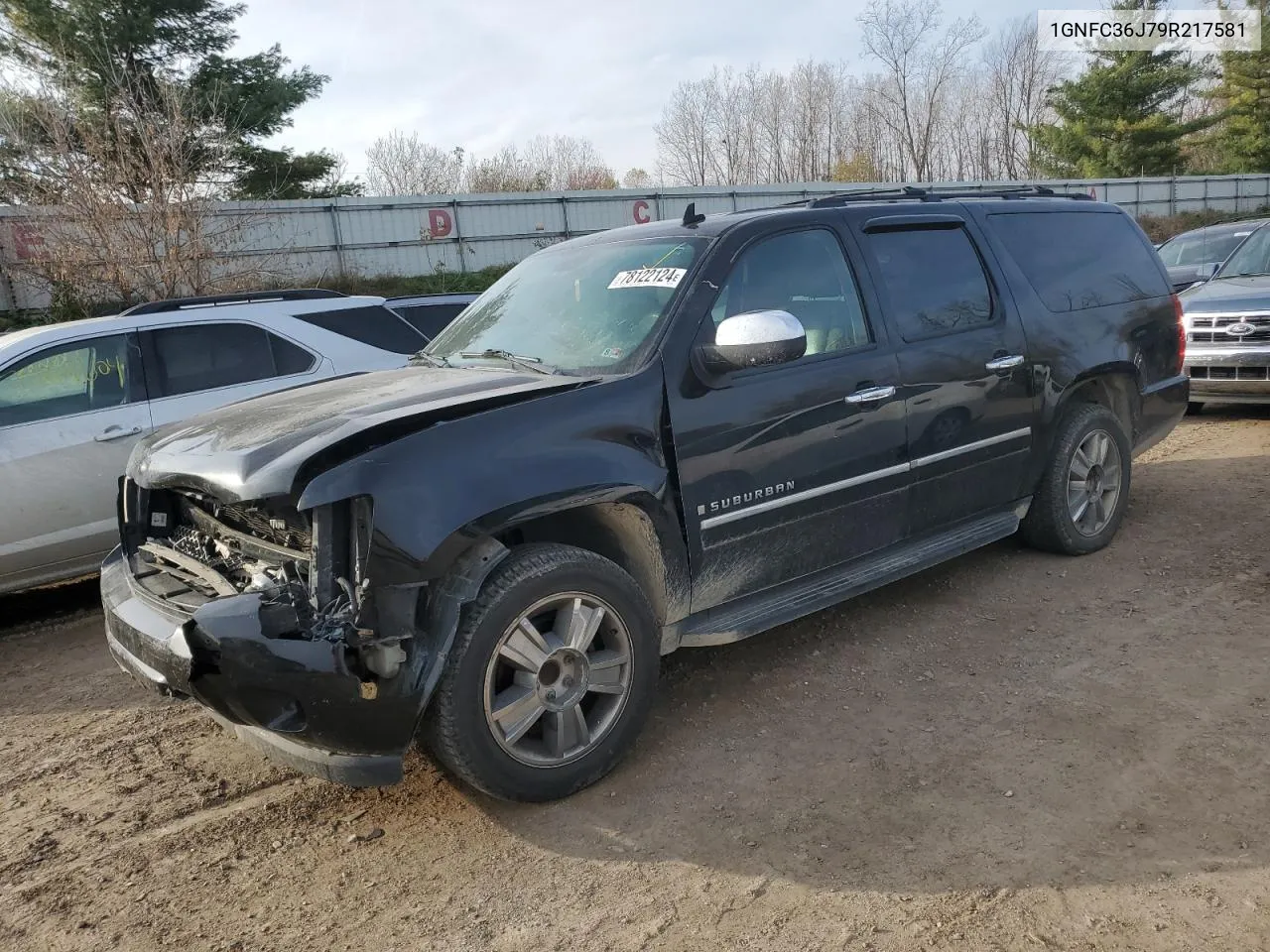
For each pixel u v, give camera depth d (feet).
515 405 10.27
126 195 46.70
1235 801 9.62
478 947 8.38
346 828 10.44
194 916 9.07
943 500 14.56
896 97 182.91
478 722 9.71
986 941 7.95
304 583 9.25
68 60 65.82
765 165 189.26
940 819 9.75
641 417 11.00
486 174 146.82
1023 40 188.24
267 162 87.61
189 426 11.56
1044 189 18.04
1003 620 14.79
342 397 11.34
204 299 21.18
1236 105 155.02
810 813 10.05
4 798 11.60
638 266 12.85
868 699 12.55
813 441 12.57
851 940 8.09
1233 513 19.13
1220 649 13.17
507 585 9.82
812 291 13.10
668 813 10.27
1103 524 17.53
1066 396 16.28
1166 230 135.13
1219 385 27.30
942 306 14.58
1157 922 8.01
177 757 12.43
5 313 59.67
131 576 11.19
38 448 17.89
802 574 13.00
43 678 15.74
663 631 11.75
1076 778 10.28
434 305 24.54
